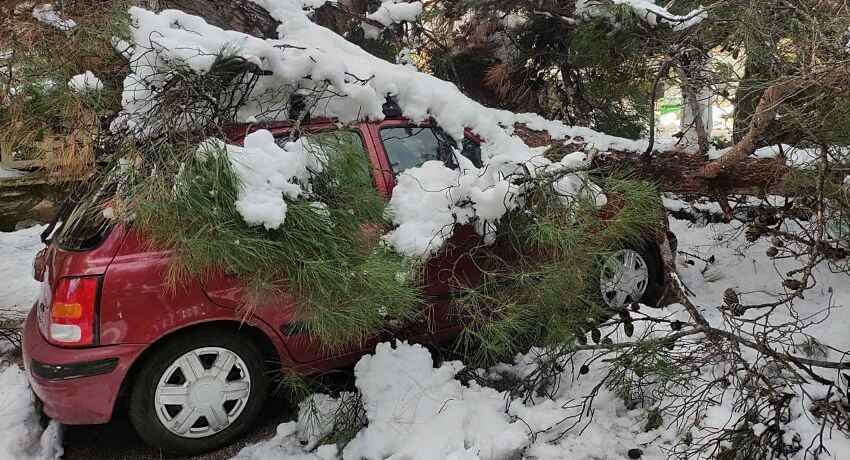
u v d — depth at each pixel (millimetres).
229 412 3014
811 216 3611
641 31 4355
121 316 2701
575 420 2906
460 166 3465
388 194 3293
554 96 5605
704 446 2451
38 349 2779
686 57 4043
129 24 2877
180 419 2891
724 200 4059
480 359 3195
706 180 4004
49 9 2988
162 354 2826
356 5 5289
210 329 2926
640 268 4086
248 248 2350
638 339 2850
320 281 2504
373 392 3047
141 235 2619
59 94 2855
